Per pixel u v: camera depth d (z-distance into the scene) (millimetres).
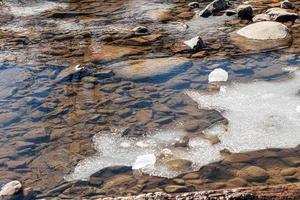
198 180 5551
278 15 8102
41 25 8398
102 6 9180
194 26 8164
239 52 7301
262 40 7551
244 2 9039
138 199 5250
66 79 6883
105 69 7039
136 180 5582
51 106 6449
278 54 7207
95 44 7684
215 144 5910
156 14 8680
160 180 5570
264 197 5191
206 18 8461
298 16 8180
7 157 5840
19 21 8578
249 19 8297
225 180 5535
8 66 7164
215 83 6711
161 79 6820
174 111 6328
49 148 5930
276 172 5570
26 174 5676
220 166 5668
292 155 5738
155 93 6594
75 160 5797
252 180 5516
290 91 6535
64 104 6473
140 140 6000
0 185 5570
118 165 5734
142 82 6785
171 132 6070
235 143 5914
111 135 6059
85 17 8680
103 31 8109
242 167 5645
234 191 5238
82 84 6789
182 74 6891
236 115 6250
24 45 7711
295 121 6129
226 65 7031
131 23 8375
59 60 7285
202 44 7477
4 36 8000
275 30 7633
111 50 7473
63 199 5441
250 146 5871
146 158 5770
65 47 7625
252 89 6598
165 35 7891
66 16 8750
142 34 7953
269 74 6824
